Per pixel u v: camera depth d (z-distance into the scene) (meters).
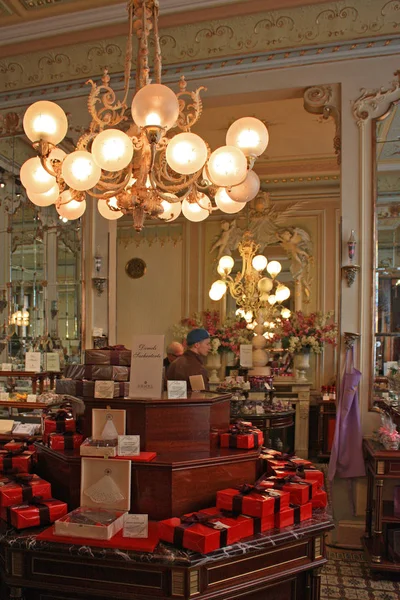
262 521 2.33
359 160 4.35
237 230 8.31
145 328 8.70
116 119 3.24
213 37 4.62
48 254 5.23
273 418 5.92
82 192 3.22
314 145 7.05
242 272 8.20
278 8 4.47
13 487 2.51
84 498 2.43
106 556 2.13
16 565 2.27
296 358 7.79
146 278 8.74
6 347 5.27
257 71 4.54
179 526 2.20
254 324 7.98
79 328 5.09
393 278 4.29
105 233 5.16
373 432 4.20
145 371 2.66
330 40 4.40
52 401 4.48
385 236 4.31
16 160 5.27
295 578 2.48
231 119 6.38
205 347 3.86
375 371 4.26
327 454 7.24
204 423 2.68
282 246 8.13
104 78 3.22
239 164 2.83
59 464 2.63
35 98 5.10
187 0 4.40
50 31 4.84
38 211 5.27
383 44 4.31
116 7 4.58
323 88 4.43
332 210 8.01
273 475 2.84
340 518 4.21
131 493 2.43
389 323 4.28
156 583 2.12
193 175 3.29
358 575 3.64
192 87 4.66
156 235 8.75
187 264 8.58
